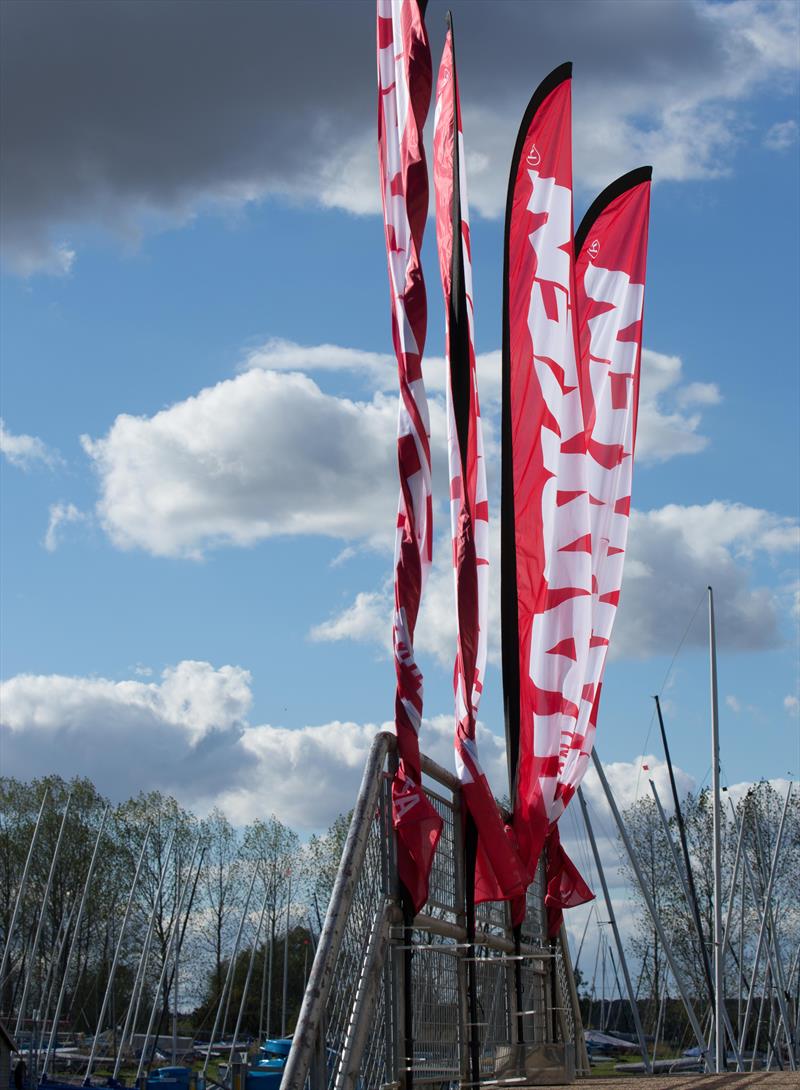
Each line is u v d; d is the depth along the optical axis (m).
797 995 48.97
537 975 9.88
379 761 6.51
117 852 75.56
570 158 9.80
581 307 11.39
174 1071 50.44
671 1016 60.69
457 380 8.39
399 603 7.02
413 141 7.70
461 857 7.80
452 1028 7.34
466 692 8.00
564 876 10.20
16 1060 42.69
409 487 7.18
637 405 11.20
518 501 9.50
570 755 9.34
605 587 10.70
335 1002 5.68
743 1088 7.62
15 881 74.50
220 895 76.88
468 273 8.56
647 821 53.38
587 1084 8.47
